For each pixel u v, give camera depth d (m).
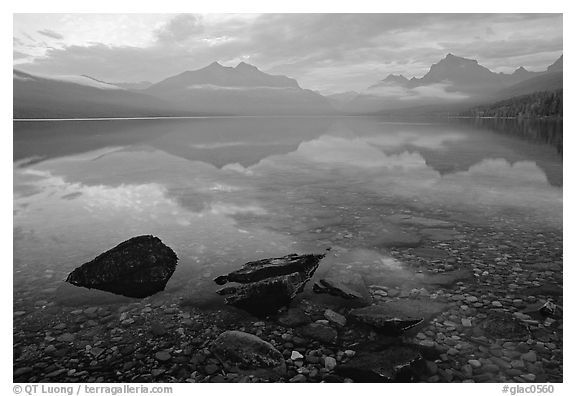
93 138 54.44
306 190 18.02
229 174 22.69
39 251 10.52
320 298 7.95
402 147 38.94
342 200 15.95
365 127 94.69
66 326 6.94
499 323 6.77
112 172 23.56
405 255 10.02
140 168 25.17
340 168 24.77
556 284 8.20
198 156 32.03
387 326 6.64
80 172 23.55
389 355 5.95
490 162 26.53
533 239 10.92
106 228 12.48
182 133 67.94
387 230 12.01
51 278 8.88
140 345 6.37
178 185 19.38
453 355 6.00
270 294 7.52
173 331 6.79
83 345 6.38
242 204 15.43
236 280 8.62
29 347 6.31
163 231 12.13
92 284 8.54
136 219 13.45
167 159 30.14
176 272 9.17
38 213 14.28
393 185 18.95
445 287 8.22
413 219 13.10
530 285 8.18
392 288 8.24
